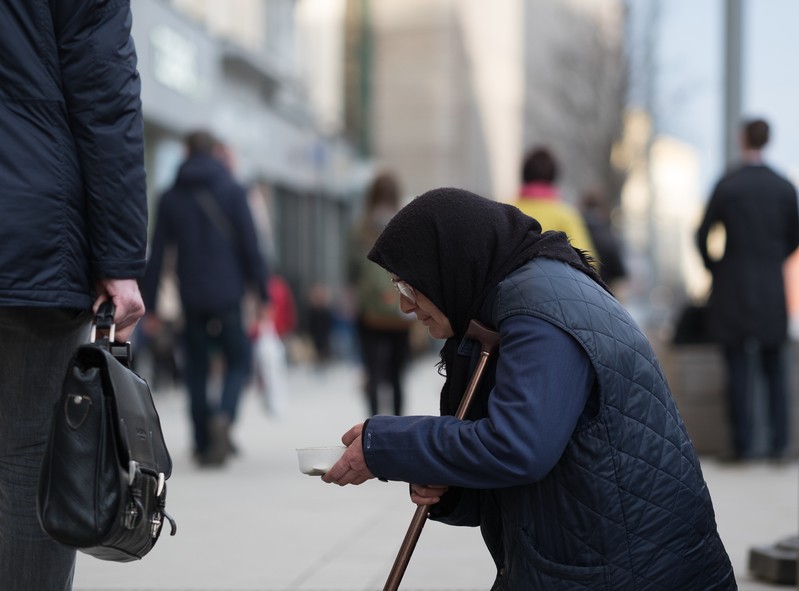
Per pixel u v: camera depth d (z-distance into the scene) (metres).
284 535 6.15
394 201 9.09
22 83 3.03
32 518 3.21
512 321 2.79
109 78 3.11
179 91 22.48
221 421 8.92
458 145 52.84
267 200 31.98
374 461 2.81
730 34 11.97
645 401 2.78
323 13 41.44
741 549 5.62
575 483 2.74
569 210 7.95
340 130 43.38
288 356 31.03
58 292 3.06
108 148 3.12
